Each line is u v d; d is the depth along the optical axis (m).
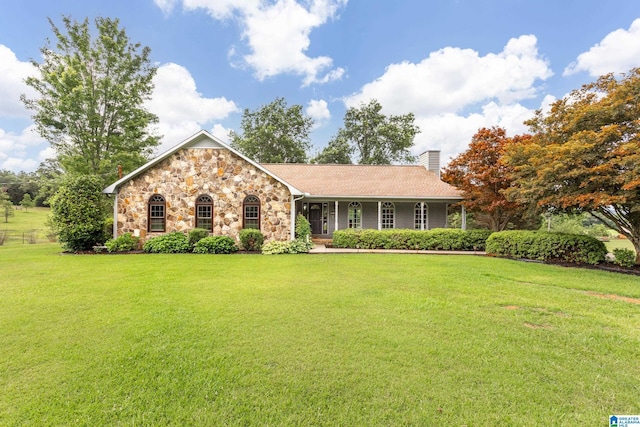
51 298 6.08
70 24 18.86
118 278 7.93
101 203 14.09
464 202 16.50
